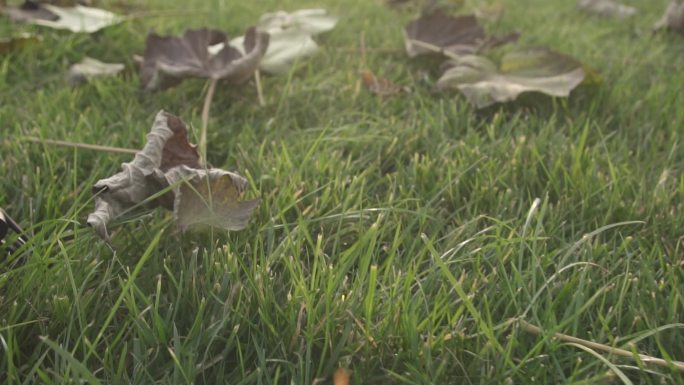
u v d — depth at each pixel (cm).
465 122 103
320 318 75
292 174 90
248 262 81
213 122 101
